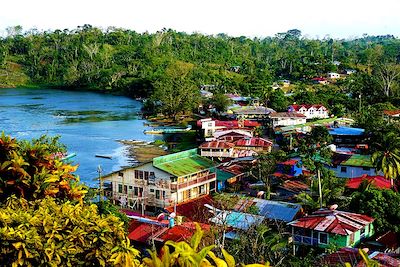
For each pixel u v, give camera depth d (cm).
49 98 16950
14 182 1429
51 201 1325
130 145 9288
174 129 10869
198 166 5609
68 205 1267
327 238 3619
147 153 8612
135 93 17700
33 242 1096
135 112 13712
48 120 11850
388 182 5462
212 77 18300
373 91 13288
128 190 5494
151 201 5325
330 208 4031
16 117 12150
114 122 11938
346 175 6159
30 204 1355
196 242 1048
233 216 3756
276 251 2706
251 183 6000
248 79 17225
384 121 9050
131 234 3781
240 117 11681
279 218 4019
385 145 5306
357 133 8250
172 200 5188
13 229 1106
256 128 10238
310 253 3219
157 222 3934
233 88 15825
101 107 14688
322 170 5319
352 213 3931
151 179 5334
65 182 1545
